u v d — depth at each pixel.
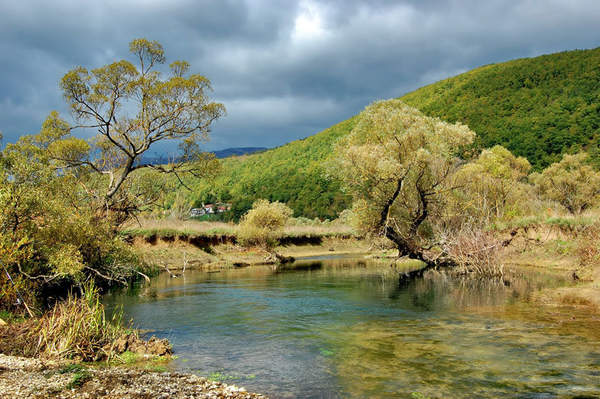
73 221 16.83
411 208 27.69
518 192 35.00
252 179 106.38
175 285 19.83
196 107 24.95
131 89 23.92
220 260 31.78
